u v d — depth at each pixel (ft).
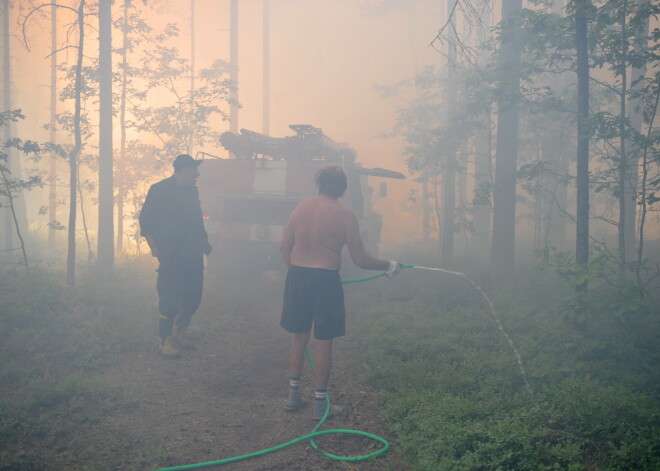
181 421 13.29
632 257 41.47
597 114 22.08
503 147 34.06
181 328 19.36
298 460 11.50
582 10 21.45
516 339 19.74
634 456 10.23
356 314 25.17
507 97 27.25
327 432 12.62
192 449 11.88
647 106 24.27
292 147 33.24
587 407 12.03
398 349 18.42
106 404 13.62
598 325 21.47
